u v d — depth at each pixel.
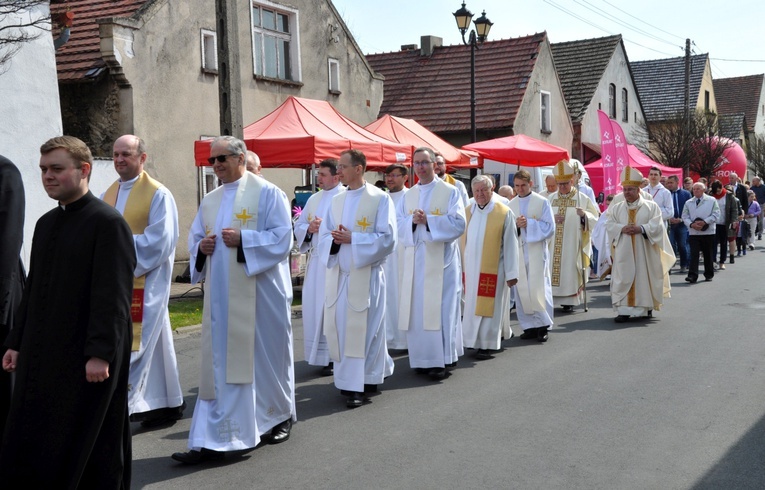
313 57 18.31
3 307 4.23
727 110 55.50
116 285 3.78
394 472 4.94
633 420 5.95
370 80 20.25
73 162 3.82
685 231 16.27
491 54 26.25
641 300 10.31
